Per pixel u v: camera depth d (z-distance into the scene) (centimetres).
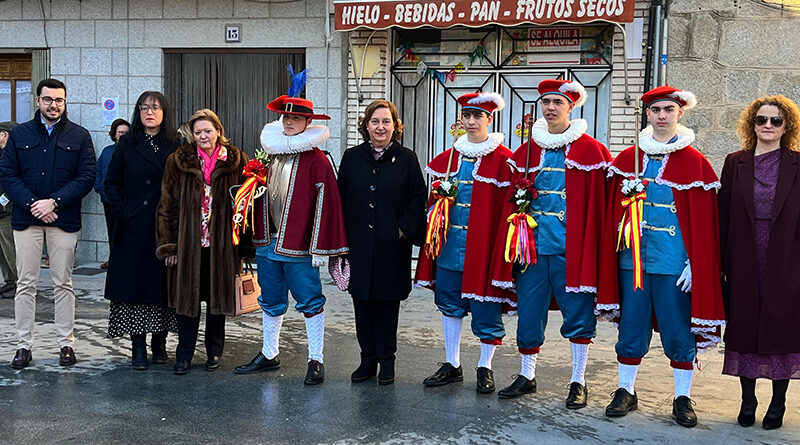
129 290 573
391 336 557
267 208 562
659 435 464
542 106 509
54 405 505
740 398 534
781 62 816
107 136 1029
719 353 643
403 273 549
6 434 454
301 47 964
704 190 475
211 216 569
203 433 460
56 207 577
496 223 532
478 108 529
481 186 529
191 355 584
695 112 840
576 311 509
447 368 559
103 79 1023
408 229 542
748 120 488
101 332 703
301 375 580
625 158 493
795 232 467
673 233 478
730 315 477
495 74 920
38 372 577
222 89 998
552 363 614
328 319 764
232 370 591
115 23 1013
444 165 555
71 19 1026
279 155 562
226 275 572
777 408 474
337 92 954
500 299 532
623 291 496
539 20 819
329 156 578
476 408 508
